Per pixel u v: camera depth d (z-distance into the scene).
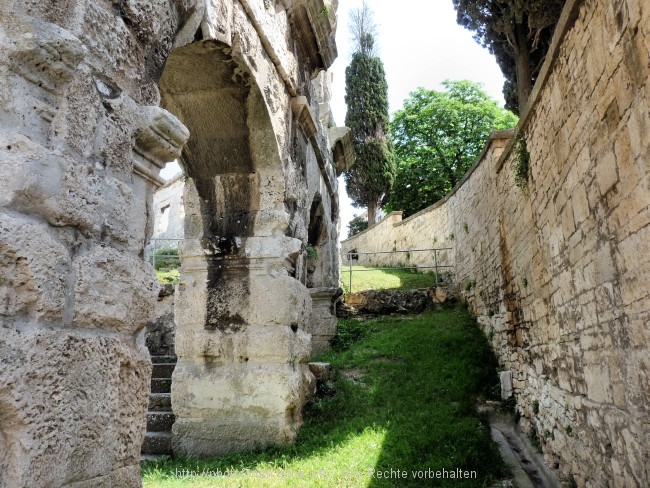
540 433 5.57
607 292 3.52
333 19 7.61
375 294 12.17
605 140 3.41
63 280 2.08
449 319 10.73
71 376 2.04
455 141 23.02
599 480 3.79
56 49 2.08
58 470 1.92
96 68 2.40
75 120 2.23
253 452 5.21
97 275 2.28
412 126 23.80
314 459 4.85
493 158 8.53
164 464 5.05
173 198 17.28
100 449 2.18
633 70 2.89
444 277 13.59
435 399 6.87
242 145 5.78
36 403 1.85
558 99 4.50
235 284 5.82
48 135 2.11
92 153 2.34
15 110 1.97
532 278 5.98
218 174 5.98
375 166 22.52
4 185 1.87
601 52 3.39
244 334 5.67
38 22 2.03
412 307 11.85
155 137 2.76
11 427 1.78
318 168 9.16
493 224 8.55
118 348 2.36
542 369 5.57
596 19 3.45
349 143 12.12
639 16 2.74
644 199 2.84
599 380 3.74
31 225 1.95
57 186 2.08
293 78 6.44
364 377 7.74
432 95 24.05
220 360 5.69
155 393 6.49
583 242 4.02
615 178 3.26
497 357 8.27
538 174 5.43
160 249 13.77
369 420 6.00
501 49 10.88
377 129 22.94
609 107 3.31
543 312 5.50
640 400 3.01
